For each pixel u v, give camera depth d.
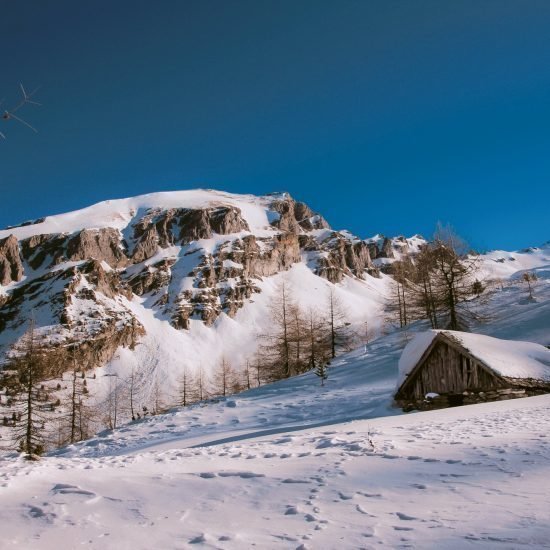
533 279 66.31
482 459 7.07
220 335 162.12
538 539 3.67
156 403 93.06
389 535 4.12
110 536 4.80
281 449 10.65
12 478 7.41
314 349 60.31
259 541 4.28
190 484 6.86
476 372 22.80
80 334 130.12
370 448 9.02
